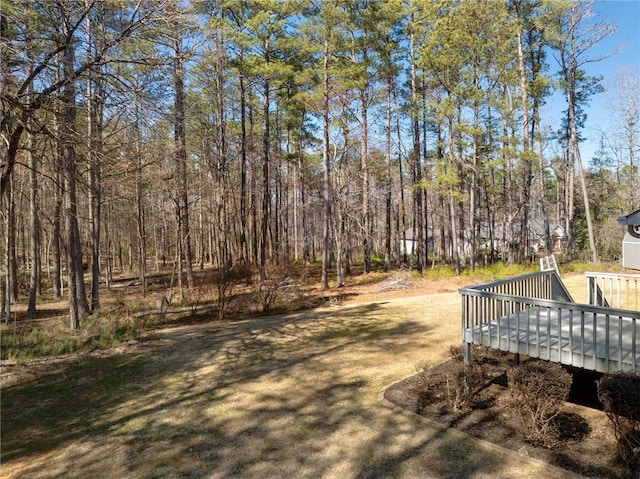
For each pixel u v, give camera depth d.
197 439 4.43
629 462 3.56
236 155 22.23
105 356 7.75
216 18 14.45
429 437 4.23
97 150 7.26
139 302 13.09
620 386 3.55
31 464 4.05
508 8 17.23
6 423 4.98
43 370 6.98
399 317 9.99
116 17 6.83
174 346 8.30
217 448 4.22
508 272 16.05
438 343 7.57
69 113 7.05
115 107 7.13
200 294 13.10
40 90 6.42
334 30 14.63
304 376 6.19
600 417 4.49
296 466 3.83
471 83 15.76
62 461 4.09
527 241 25.41
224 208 18.77
